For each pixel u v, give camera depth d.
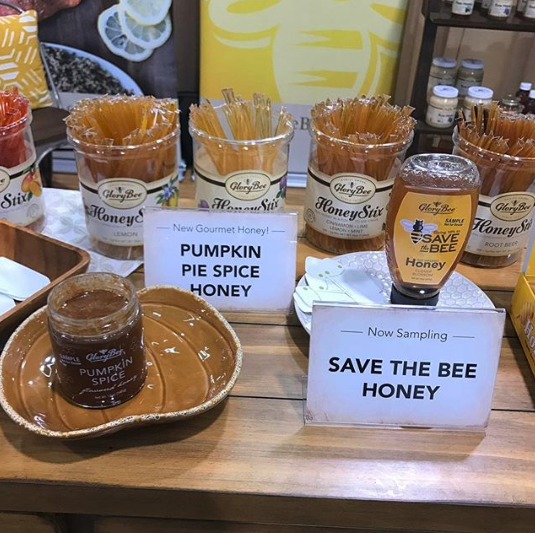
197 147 0.75
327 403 0.57
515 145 0.70
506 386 0.64
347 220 0.77
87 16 1.31
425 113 1.42
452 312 0.54
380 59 1.31
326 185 0.76
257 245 0.68
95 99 0.77
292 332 0.69
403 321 0.55
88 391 0.55
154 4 1.29
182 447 0.56
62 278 0.64
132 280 0.76
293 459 0.56
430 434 0.58
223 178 0.73
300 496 0.53
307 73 1.32
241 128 0.74
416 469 0.55
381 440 0.58
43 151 1.25
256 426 0.58
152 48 1.34
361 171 0.73
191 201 0.94
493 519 0.54
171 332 0.64
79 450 0.55
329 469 0.55
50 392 0.58
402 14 1.26
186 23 1.50
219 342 0.63
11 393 0.56
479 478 0.54
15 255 0.73
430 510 0.53
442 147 1.50
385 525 0.55
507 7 1.26
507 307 0.74
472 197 0.59
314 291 0.70
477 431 0.59
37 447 0.55
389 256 0.64
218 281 0.70
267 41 1.29
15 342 0.59
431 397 0.57
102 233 0.77
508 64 1.53
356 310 0.54
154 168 0.73
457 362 0.56
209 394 0.58
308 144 1.41
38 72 1.30
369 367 0.56
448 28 1.48
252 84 1.34
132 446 0.56
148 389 0.59
